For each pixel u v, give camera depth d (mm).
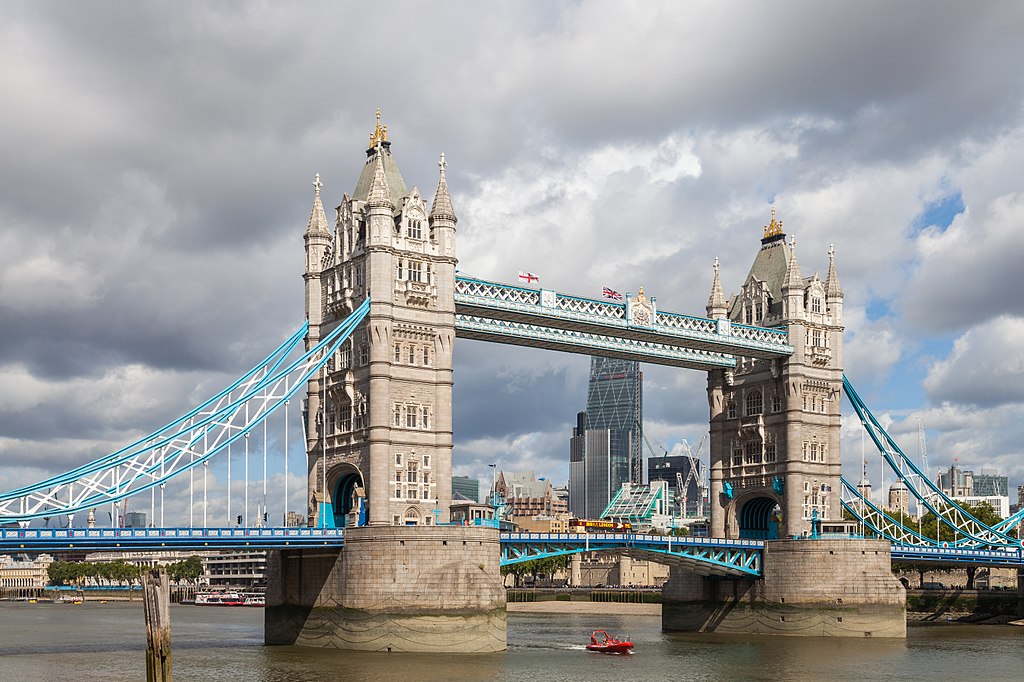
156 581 68250
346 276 131875
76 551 109250
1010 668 114750
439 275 131125
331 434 131250
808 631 149125
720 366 165125
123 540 108188
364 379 127375
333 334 126125
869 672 111250
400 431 126812
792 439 158625
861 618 147500
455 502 127688
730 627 157875
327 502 131375
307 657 113375
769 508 165875
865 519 164625
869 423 167000
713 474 167875
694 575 163375
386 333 126312
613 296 147375
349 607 119500
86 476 111188
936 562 170875
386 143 137625
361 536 119375
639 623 190875
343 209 133750
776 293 166750
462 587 117188
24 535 103312
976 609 192125
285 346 131875
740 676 107188
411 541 117875
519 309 136000
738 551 154375
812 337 163250
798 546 151250
